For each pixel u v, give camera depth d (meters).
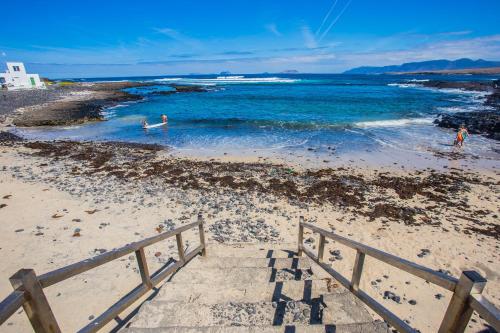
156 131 23.11
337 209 10.01
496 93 42.53
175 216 9.37
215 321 3.64
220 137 20.89
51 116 29.34
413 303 5.51
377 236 8.21
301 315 3.71
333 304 3.88
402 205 10.26
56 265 6.59
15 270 6.40
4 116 29.36
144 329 3.22
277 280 5.17
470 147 17.50
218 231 8.42
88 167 14.48
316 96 46.19
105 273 6.18
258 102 39.31
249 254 6.80
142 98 45.88
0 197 10.48
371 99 40.88
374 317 5.09
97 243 7.60
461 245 7.71
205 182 12.52
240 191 11.53
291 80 109.81
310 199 10.80
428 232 8.41
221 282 4.93
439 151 16.83
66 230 8.25
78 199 10.51
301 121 25.70
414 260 7.06
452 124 22.72
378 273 6.40
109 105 37.81
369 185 12.09
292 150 17.41
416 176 13.14
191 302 4.07
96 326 2.96
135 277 6.04
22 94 48.00
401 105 34.41
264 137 20.64
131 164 14.97
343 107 33.41
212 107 35.28
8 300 1.90
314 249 7.36
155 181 12.62
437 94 46.97
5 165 14.54
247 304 3.93
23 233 8.02
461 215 9.48
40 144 18.97
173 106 36.66
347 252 7.23
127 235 8.07
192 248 6.26
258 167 14.44
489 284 6.16
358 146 17.98
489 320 1.78
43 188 11.51
